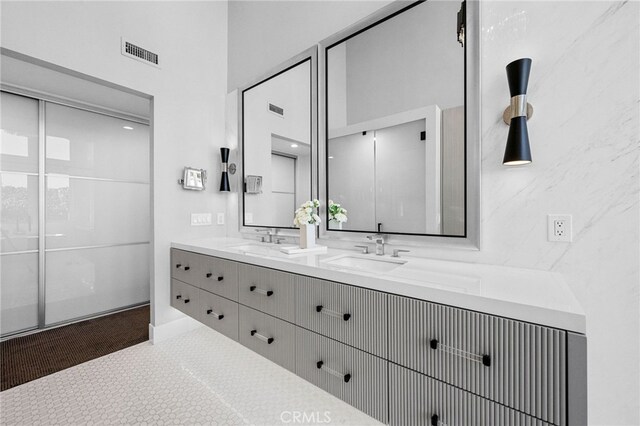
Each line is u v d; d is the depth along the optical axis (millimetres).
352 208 1786
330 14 1878
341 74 1828
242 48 2549
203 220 2531
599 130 1055
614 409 1047
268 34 2305
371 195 1698
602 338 1059
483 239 1299
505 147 1239
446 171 1417
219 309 1802
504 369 783
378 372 1036
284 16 2178
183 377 1767
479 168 1295
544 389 726
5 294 2402
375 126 1677
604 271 1052
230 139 2662
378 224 1668
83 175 2840
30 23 1597
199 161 2498
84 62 1810
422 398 932
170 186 2299
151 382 1715
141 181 3271
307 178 2021
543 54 1153
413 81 1527
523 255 1208
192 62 2441
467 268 1221
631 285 1010
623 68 1016
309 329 1267
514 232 1227
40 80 2336
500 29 1249
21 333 2461
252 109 2455
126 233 3145
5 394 1603
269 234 2227
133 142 3207
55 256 2658
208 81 2564
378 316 1032
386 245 1623
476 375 827
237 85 2598
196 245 2059
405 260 1423
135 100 2771
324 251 1735
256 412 1464
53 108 2646
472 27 1312
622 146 1018
